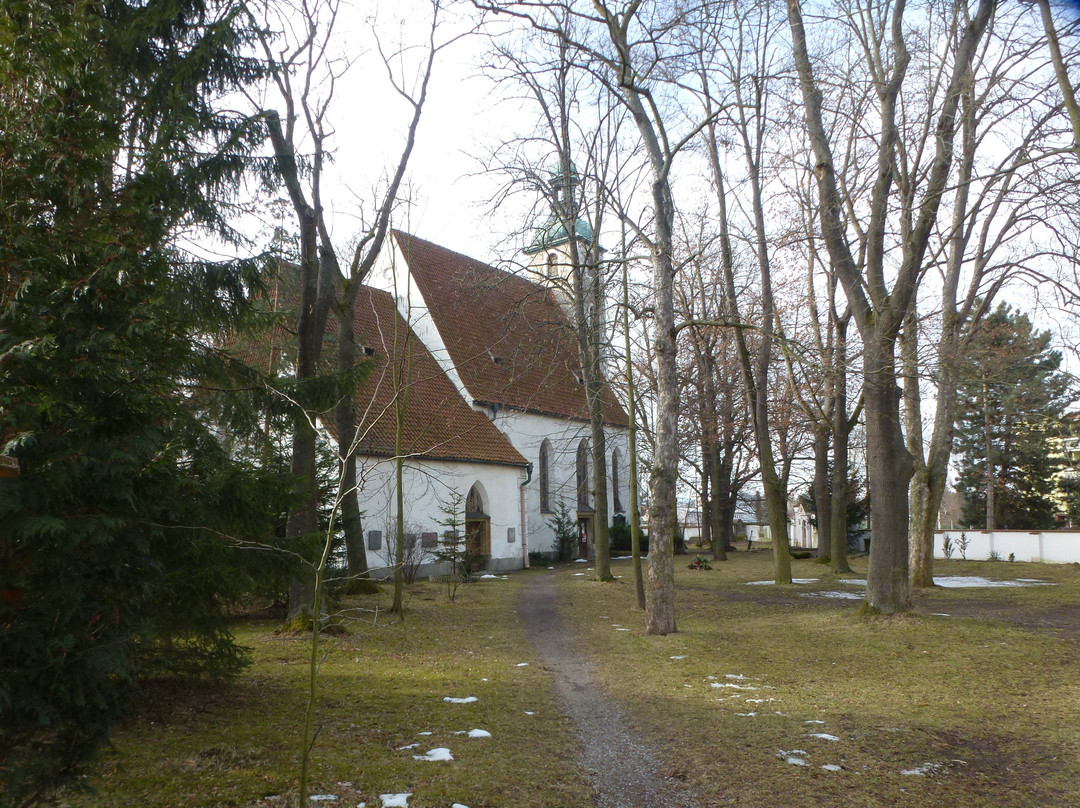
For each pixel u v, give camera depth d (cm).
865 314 1433
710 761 671
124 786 575
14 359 459
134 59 859
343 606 1495
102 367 488
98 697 469
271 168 1111
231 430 935
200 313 930
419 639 1320
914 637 1268
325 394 1112
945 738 736
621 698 904
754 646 1245
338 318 1612
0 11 545
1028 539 3184
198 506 645
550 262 2116
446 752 677
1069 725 778
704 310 2562
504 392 3406
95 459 468
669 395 1402
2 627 446
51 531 431
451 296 3186
